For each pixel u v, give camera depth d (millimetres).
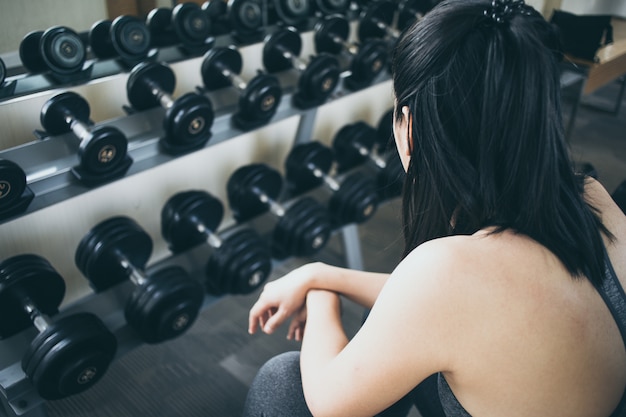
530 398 526
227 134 1688
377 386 562
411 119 562
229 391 1594
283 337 1805
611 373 532
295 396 795
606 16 2195
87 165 1320
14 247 1529
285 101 1843
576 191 558
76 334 1193
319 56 1827
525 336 506
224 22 2129
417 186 605
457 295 511
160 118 1640
